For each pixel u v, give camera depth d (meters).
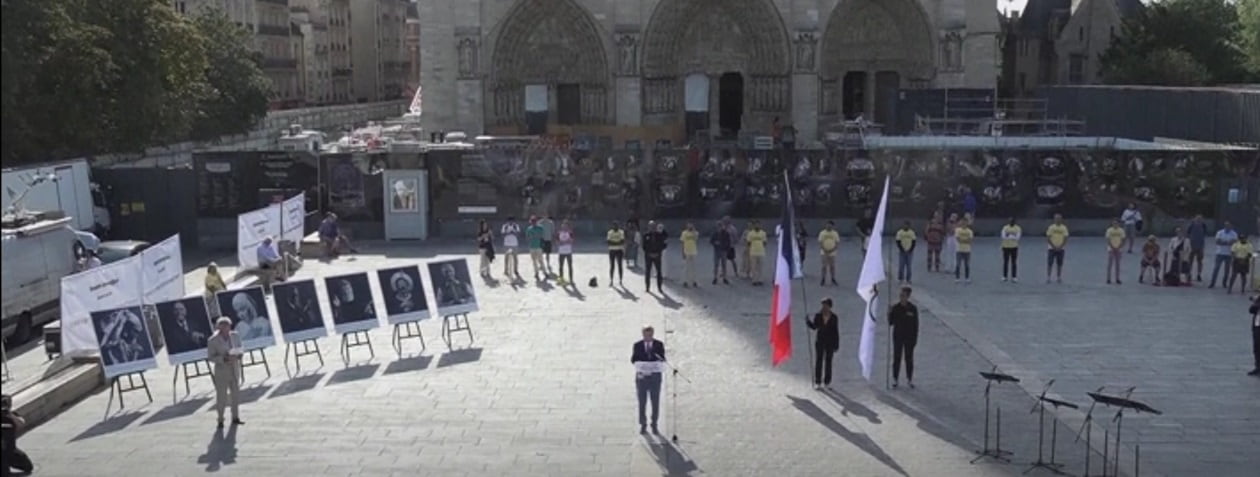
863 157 60.75
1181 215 60.75
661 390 31.36
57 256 41.09
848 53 91.00
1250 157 60.03
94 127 61.62
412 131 91.50
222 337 28.25
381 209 60.91
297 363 34.53
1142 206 60.88
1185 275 47.78
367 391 31.78
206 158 60.03
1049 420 28.64
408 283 37.19
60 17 57.00
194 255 58.09
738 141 83.50
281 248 51.03
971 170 60.81
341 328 35.59
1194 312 42.06
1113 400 24.09
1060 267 48.28
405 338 38.41
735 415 29.27
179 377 33.75
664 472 25.08
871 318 30.97
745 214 61.16
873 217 57.91
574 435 27.67
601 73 89.88
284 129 114.75
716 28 90.81
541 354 35.94
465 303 37.91
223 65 97.31
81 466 25.64
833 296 45.56
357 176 60.59
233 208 60.56
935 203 60.94
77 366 32.31
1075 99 86.19
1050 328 39.38
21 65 51.62
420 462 25.78
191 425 28.80
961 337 38.00
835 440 27.20
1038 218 61.22
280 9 141.50
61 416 29.69
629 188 61.03
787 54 89.88
